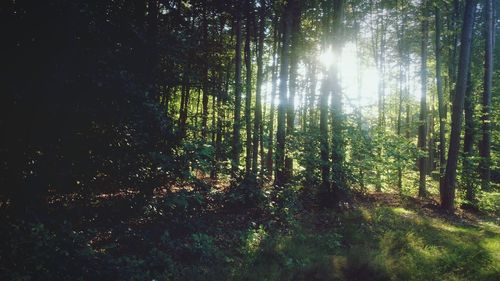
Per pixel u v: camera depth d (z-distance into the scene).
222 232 9.00
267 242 8.46
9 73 6.39
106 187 7.72
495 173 25.98
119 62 7.62
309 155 12.53
